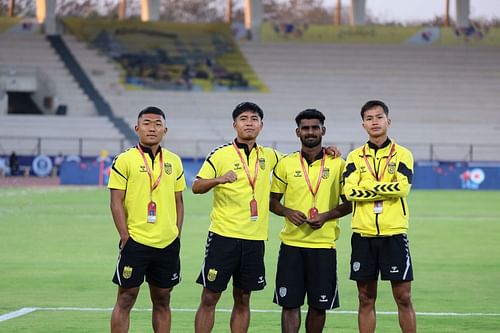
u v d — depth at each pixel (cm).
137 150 970
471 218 2789
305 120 993
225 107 5800
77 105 5691
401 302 982
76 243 2038
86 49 6119
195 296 1367
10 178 4812
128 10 7781
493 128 5703
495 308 1275
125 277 958
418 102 5950
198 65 6109
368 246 980
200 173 989
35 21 6344
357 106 5897
